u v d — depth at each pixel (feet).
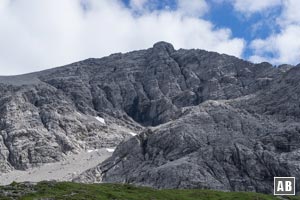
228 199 477.77
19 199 359.05
